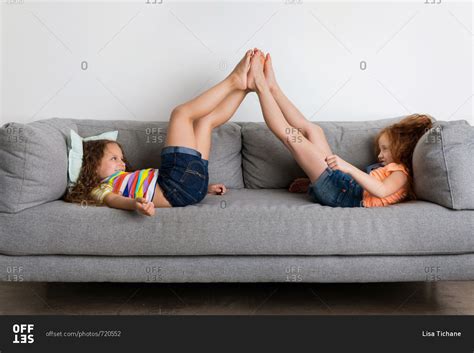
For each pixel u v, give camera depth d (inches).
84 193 79.0
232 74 84.7
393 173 80.4
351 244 71.3
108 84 111.8
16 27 110.6
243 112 112.0
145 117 112.7
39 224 71.9
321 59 111.7
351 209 74.1
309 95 112.5
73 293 85.7
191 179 78.4
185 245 71.7
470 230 71.6
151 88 112.2
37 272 72.9
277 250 71.9
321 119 112.7
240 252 72.2
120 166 84.4
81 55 111.2
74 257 73.3
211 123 85.9
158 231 71.7
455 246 71.7
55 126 86.6
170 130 80.7
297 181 94.1
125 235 71.7
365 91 112.2
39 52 111.0
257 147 99.1
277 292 86.8
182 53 111.3
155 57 111.4
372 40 111.4
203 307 78.8
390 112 112.6
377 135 94.2
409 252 71.9
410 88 112.3
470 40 111.3
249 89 86.8
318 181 81.2
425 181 76.3
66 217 72.2
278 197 87.1
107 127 97.6
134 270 73.2
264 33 110.9
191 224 72.1
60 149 80.4
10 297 83.4
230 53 111.3
